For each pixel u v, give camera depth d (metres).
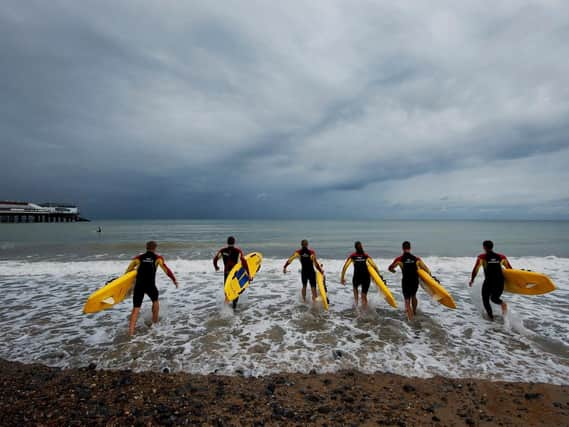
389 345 4.82
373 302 7.21
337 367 4.16
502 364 4.20
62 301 7.50
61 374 3.99
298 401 3.38
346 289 8.59
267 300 7.43
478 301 6.75
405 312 6.47
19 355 4.55
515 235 33.75
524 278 5.97
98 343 4.96
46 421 3.02
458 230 46.59
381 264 13.20
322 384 3.74
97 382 3.79
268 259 14.14
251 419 3.06
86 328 5.64
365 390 3.61
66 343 4.96
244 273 7.08
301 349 4.71
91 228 51.31
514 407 3.26
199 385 3.72
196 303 7.25
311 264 7.20
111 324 5.84
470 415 3.14
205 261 13.05
